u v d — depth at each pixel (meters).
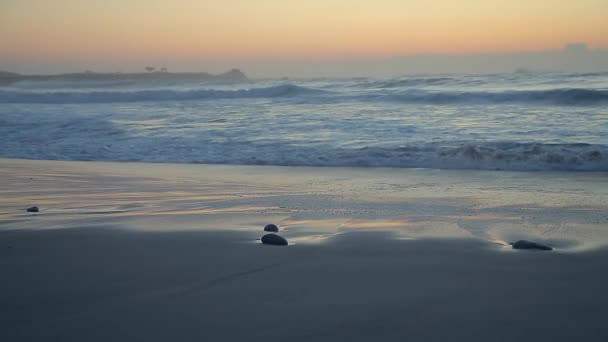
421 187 8.13
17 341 2.62
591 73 29.72
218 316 2.92
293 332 2.71
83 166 10.87
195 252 4.31
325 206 6.57
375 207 6.49
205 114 18.66
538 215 5.95
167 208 6.51
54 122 16.83
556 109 16.86
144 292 3.32
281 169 10.20
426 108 18.61
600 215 5.92
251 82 53.44
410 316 2.90
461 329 2.73
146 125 16.02
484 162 10.20
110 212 6.25
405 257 4.14
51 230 5.18
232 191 7.87
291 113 18.25
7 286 3.45
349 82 31.97
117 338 2.65
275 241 4.55
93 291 3.34
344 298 3.19
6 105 25.23
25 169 10.42
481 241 4.70
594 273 3.67
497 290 3.32
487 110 17.33
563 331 2.71
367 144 11.93
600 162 9.77
